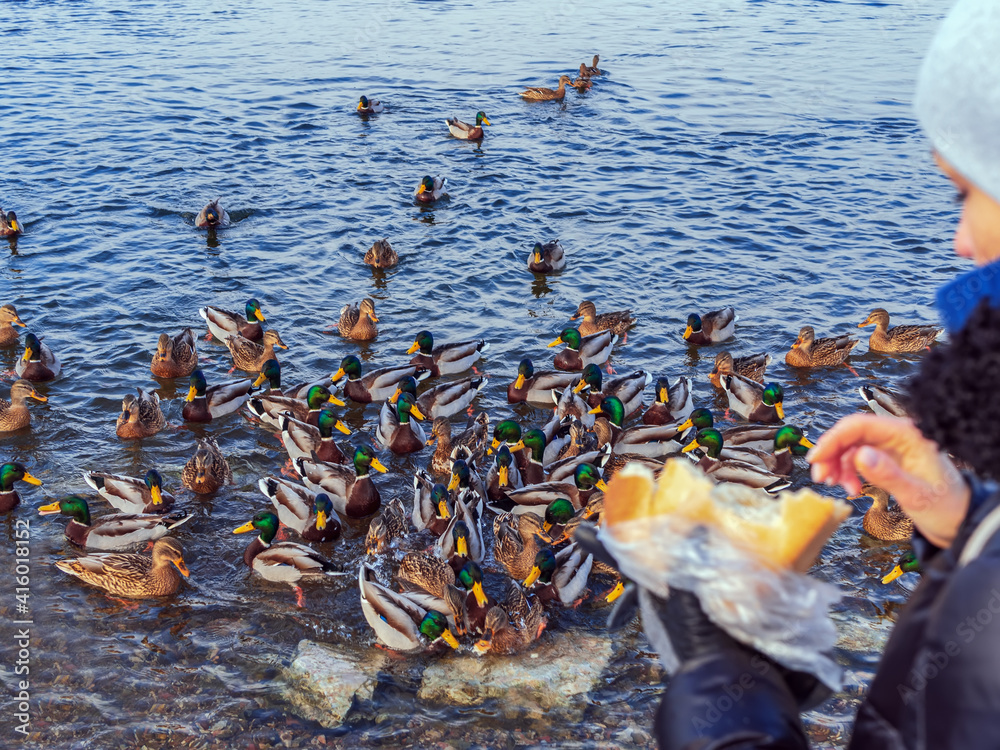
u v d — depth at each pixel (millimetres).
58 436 16453
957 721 1319
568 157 31938
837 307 21922
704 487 1655
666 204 27812
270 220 25969
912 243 25328
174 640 11781
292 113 35938
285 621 12250
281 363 19500
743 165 31234
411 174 30000
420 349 19375
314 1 58312
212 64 42625
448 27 52031
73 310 20656
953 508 1748
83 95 36812
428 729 10375
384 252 23328
